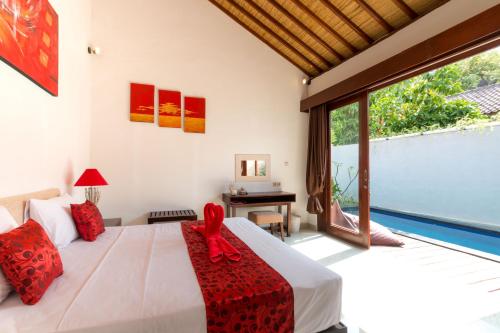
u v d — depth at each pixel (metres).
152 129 3.74
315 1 3.17
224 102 4.17
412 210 5.98
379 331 1.74
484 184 4.87
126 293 1.13
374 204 6.83
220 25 4.14
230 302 1.10
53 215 1.76
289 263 1.51
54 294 1.12
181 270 1.39
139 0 3.70
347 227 3.91
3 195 1.58
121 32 3.60
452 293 2.27
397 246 3.63
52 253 1.25
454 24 2.31
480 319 1.88
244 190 4.18
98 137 3.49
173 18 3.88
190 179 3.95
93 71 3.47
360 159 3.61
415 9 2.67
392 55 3.00
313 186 4.35
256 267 1.43
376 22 3.03
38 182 2.00
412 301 2.13
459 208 5.21
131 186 3.63
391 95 6.38
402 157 6.18
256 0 3.60
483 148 4.90
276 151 4.52
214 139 4.11
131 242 1.90
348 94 3.64
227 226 2.40
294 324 1.22
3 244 1.04
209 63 4.07
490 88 5.44
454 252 3.38
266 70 4.43
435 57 2.43
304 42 3.95
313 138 4.39
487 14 1.97
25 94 1.81
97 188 3.46
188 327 1.03
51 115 2.22
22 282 1.03
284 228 4.51
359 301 2.13
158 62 3.78
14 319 0.94
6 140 1.61
